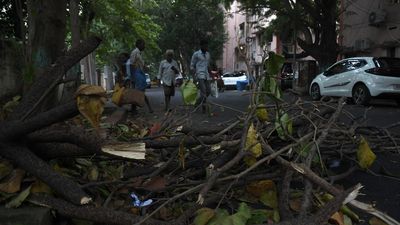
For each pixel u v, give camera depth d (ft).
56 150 10.01
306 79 76.23
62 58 10.00
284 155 11.61
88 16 46.34
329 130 12.74
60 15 17.99
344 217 10.04
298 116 12.71
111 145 9.50
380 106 48.55
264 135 12.08
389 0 72.64
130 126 15.98
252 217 9.82
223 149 11.33
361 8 79.66
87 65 44.65
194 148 12.34
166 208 10.44
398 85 45.73
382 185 14.02
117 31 53.78
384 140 15.92
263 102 11.94
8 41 20.27
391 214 11.43
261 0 72.28
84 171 11.23
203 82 35.17
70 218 9.48
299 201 10.56
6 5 34.35
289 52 101.65
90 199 8.90
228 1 78.02
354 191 8.02
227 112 30.73
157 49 66.69
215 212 9.32
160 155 12.59
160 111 36.94
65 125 12.76
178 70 37.83
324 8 67.67
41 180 9.32
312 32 87.20
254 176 11.32
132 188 10.84
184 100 11.87
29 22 18.02
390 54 72.79
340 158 14.23
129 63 33.27
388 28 73.10
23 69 18.11
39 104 10.17
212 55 142.51
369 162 12.35
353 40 82.58
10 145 9.40
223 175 11.21
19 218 8.97
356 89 48.62
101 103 8.93
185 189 11.07
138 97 10.38
